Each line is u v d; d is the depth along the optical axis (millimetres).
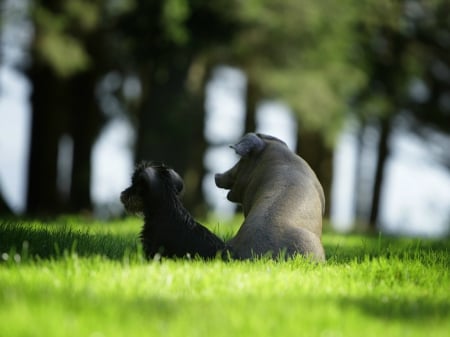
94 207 71000
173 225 19328
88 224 36625
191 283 15586
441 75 79562
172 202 19547
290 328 12133
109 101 76438
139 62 63281
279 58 68562
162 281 15484
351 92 70625
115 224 38094
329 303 14078
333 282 17094
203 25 62375
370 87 75125
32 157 69250
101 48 66938
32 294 13586
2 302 12977
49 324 11531
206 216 64812
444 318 13898
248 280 16094
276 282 16203
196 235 19422
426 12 76875
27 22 62312
